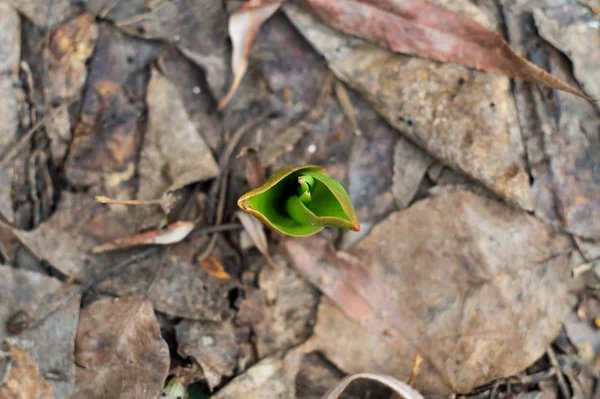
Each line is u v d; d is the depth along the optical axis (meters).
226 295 0.35
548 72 0.35
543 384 0.34
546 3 0.35
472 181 0.35
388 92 0.35
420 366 0.34
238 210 0.35
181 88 0.35
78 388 0.33
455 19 0.34
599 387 0.34
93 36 0.35
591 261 0.35
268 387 0.34
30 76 0.35
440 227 0.35
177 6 0.35
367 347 0.34
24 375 0.33
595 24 0.35
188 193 0.35
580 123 0.35
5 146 0.34
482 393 0.34
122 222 0.35
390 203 0.35
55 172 0.35
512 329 0.34
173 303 0.34
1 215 0.34
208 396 0.34
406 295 0.35
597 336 0.34
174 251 0.35
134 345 0.34
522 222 0.35
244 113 0.35
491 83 0.35
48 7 0.35
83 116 0.35
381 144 0.35
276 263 0.35
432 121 0.35
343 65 0.35
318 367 0.35
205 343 0.34
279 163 0.35
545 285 0.34
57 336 0.34
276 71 0.36
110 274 0.34
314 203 0.32
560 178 0.35
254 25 0.35
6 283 0.34
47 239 0.34
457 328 0.34
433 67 0.35
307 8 0.35
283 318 0.35
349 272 0.35
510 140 0.35
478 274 0.35
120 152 0.35
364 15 0.35
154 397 0.33
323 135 0.35
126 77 0.35
